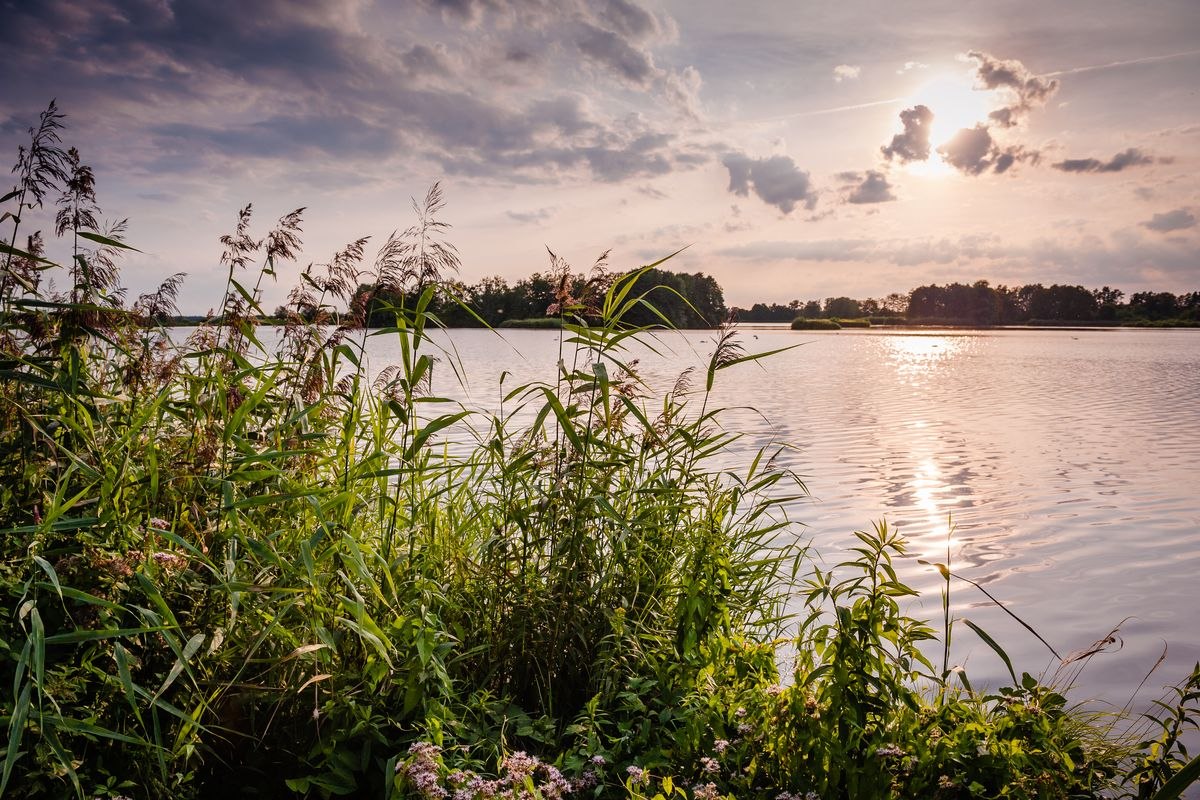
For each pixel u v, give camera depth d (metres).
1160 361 46.62
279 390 4.66
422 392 4.71
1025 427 18.16
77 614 3.08
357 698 3.68
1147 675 5.60
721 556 4.78
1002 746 3.34
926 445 15.46
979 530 9.38
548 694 4.25
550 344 56.25
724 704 3.94
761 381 32.34
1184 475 12.51
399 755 3.36
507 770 3.26
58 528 3.08
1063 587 7.57
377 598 3.98
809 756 3.43
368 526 4.64
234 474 3.71
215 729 3.47
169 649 3.33
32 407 3.86
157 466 3.68
